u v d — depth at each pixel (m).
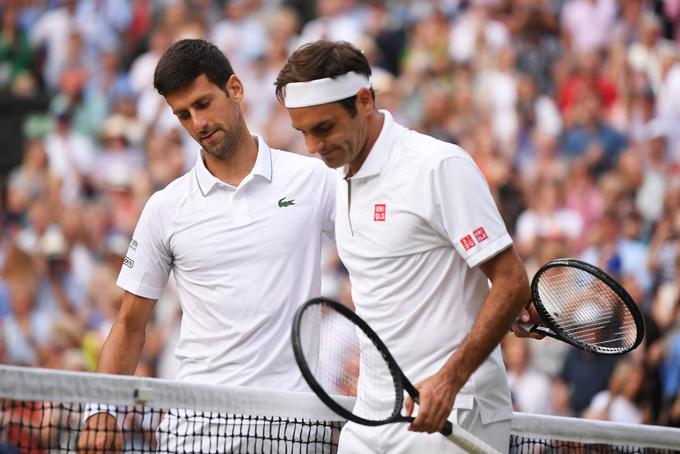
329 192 18.08
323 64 14.15
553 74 47.31
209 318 17.58
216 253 17.42
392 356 14.46
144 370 38.81
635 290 36.03
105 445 16.78
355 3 52.91
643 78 45.81
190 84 17.00
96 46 56.44
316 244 17.81
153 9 56.59
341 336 15.06
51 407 17.47
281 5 53.72
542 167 43.28
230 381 17.33
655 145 42.97
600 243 39.16
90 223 48.38
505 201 42.53
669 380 33.78
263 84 49.97
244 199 17.58
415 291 14.60
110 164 50.56
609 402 33.84
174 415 17.23
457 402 14.52
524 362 35.12
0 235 50.03
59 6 58.25
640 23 47.84
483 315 13.95
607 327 15.88
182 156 48.78
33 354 43.56
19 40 58.06
